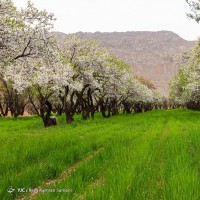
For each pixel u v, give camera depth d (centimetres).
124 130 2412
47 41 1678
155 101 11575
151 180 816
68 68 3231
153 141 1611
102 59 3775
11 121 4234
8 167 974
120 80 4534
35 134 2314
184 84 5450
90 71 3688
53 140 1641
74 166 1097
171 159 1026
